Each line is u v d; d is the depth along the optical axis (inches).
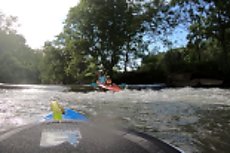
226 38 1169.4
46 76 2201.0
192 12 1248.2
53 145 89.3
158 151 87.0
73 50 1424.7
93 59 1419.8
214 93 491.2
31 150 82.4
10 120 213.3
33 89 676.1
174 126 196.9
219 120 221.0
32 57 2861.7
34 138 94.0
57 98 425.4
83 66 1525.6
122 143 91.8
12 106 312.3
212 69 1095.0
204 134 167.5
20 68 2208.4
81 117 150.2
